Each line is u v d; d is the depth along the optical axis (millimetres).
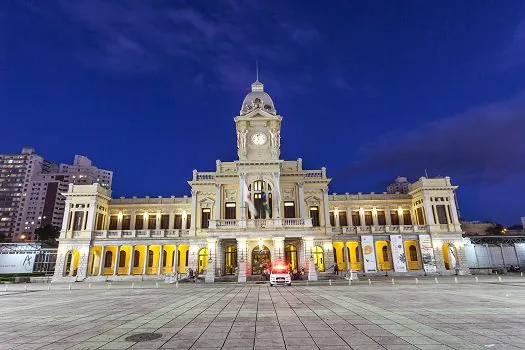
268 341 12633
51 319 18266
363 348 11523
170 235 70250
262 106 68438
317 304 23312
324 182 69062
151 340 12969
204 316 18625
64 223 70312
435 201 72375
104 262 69875
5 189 191750
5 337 13812
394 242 68375
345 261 68938
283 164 69688
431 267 67688
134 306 23703
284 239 57562
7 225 185875
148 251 69875
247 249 57156
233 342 12539
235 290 37438
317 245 66188
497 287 35344
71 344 12523
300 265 58562
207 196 70062
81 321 17500
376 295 28859
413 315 18000
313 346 11859
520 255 75812
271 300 26328
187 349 11641
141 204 77688
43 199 188625
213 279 53844
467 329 14352
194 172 71188
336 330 14453
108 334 14148
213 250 56969
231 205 66625
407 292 31156
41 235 114312
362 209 77500
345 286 40500
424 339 12680
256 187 62750
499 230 109375
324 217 67500
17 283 61719
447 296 27062
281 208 65500
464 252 69188
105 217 76312
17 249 77688
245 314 19172
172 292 36156
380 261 74625
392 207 78688
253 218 58031
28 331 15000
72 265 70062
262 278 53719
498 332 13734
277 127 66875
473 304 22047
